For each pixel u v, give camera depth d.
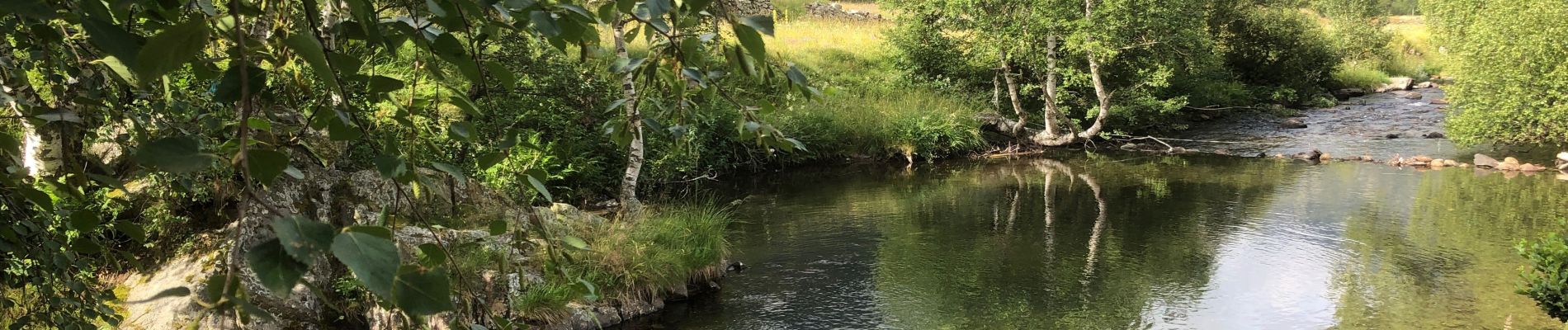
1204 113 22.14
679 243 8.10
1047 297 7.64
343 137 1.01
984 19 16.53
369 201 6.19
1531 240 9.33
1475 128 15.28
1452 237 9.59
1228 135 19.16
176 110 2.18
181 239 5.35
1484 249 9.03
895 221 10.86
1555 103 14.00
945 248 9.42
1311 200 11.85
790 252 9.22
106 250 1.86
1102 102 17.42
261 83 0.76
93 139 2.20
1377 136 18.36
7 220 1.95
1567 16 13.88
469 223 6.43
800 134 15.41
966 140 17.36
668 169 12.37
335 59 0.86
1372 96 27.42
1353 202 11.62
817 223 10.77
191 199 5.43
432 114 1.22
